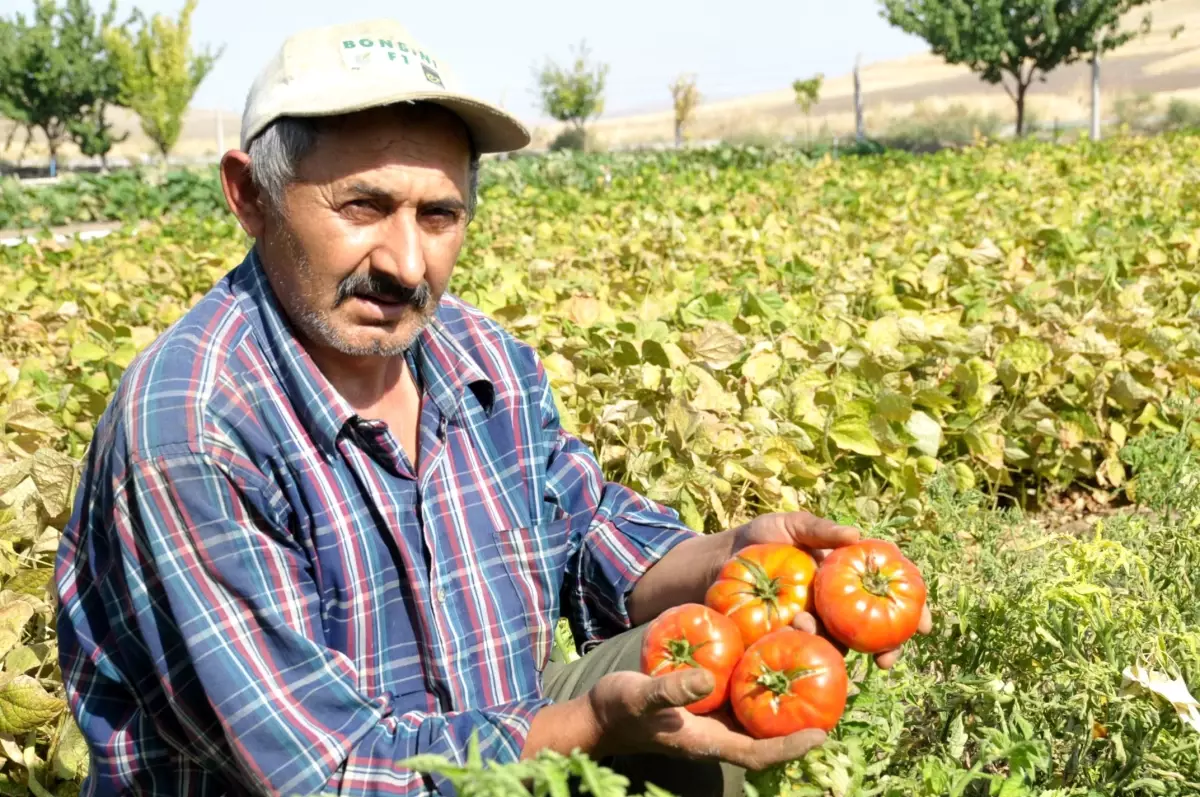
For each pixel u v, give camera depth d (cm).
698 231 980
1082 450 557
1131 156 1709
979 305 639
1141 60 10312
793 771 229
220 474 212
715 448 449
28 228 2186
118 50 4700
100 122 4941
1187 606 324
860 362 527
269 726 208
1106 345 566
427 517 233
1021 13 4053
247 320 226
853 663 268
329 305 221
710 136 6456
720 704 217
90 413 499
